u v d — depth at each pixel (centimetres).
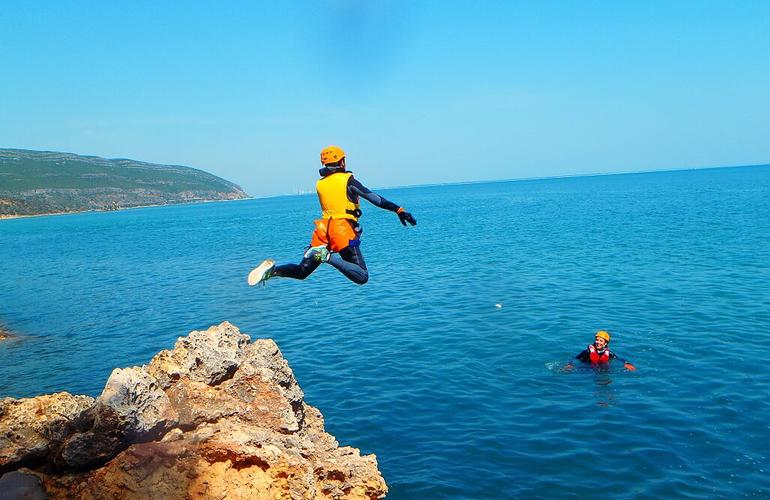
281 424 775
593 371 1514
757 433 1112
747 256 3136
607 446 1104
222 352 813
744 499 914
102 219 17462
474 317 2161
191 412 730
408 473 1049
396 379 1532
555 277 2884
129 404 654
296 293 2975
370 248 4850
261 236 7256
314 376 1594
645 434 1139
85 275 4469
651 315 2027
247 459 668
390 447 1153
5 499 620
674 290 2402
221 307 2745
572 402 1322
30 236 10344
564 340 1797
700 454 1052
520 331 1928
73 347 2183
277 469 665
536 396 1370
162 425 695
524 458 1080
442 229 6425
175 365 771
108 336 2325
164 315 2661
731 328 1809
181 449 654
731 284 2452
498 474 1029
